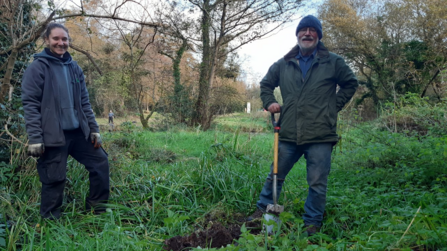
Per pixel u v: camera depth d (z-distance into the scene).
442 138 4.78
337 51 25.95
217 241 2.73
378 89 24.56
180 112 16.19
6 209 3.20
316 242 2.79
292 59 3.17
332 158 5.40
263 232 2.88
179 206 3.55
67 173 4.15
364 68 27.23
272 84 3.43
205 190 4.10
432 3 21.41
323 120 3.04
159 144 7.84
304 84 3.08
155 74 16.73
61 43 3.13
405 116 7.58
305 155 3.17
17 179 3.86
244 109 20.42
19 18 4.57
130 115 14.72
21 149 4.18
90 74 19.55
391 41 23.88
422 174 4.07
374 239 2.40
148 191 4.08
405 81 21.95
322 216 3.04
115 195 3.88
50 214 3.15
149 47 15.22
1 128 4.23
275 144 3.10
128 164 4.96
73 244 2.55
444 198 3.07
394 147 5.09
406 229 2.41
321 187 3.01
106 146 5.89
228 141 6.78
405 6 22.50
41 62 3.09
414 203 3.41
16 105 4.22
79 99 3.33
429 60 20.86
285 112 3.16
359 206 3.29
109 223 3.06
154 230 3.16
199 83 16.88
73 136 3.32
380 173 4.31
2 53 4.23
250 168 4.52
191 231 3.10
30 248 2.45
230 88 17.34
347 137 6.16
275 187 3.02
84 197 3.73
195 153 6.74
